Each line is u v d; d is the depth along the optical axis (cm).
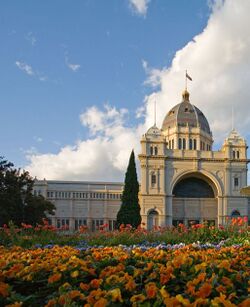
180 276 805
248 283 769
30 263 955
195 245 1509
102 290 714
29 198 6147
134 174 8981
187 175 10881
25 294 813
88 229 2741
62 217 11750
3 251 1256
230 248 1335
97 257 1009
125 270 856
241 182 10719
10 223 2144
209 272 823
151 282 734
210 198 10975
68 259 966
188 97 13238
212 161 10750
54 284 784
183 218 10806
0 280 795
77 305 628
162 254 1029
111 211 11981
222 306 603
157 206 10344
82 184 12406
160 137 10706
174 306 603
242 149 10850
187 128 12000
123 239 2167
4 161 5647
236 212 10600
